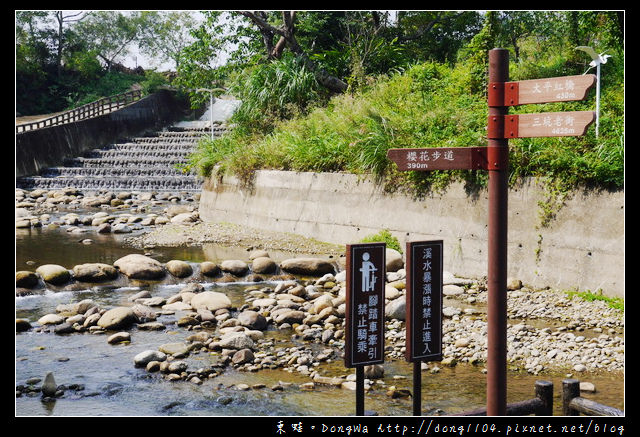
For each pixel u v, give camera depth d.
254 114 17.06
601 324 8.13
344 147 13.08
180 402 6.05
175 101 37.22
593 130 9.98
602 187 9.17
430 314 5.12
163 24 39.78
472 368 6.94
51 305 9.25
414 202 11.55
